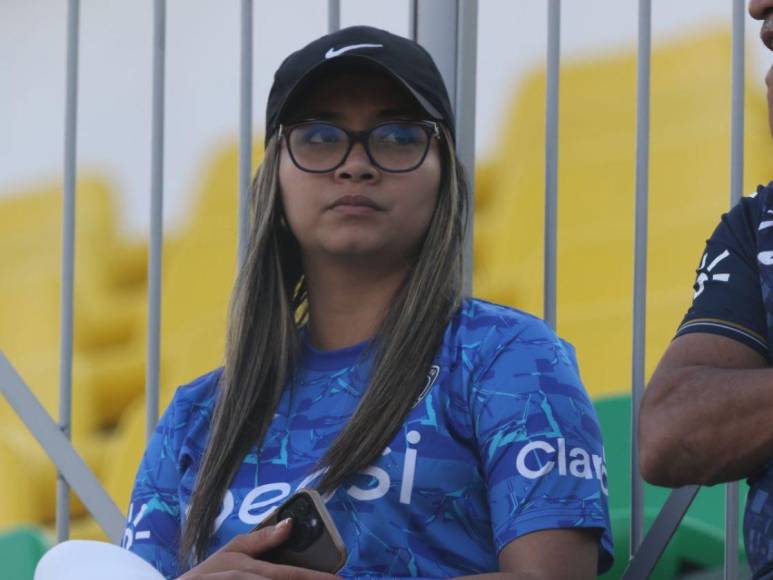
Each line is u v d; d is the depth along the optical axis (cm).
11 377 1190
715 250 911
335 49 1009
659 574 1321
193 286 1714
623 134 1552
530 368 924
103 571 836
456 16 1140
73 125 1189
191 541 945
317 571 844
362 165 984
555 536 874
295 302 1037
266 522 873
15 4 1911
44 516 1842
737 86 1051
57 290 1889
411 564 895
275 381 980
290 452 948
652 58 1550
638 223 1063
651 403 854
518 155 1568
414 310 960
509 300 1549
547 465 891
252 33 1155
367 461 905
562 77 1584
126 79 1844
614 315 1501
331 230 984
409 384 928
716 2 1534
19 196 1923
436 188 1002
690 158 1507
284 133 1010
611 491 1384
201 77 1730
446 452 912
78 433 1816
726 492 1027
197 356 1688
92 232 1852
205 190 1728
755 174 1444
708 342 872
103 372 1817
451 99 1134
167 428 1017
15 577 1834
